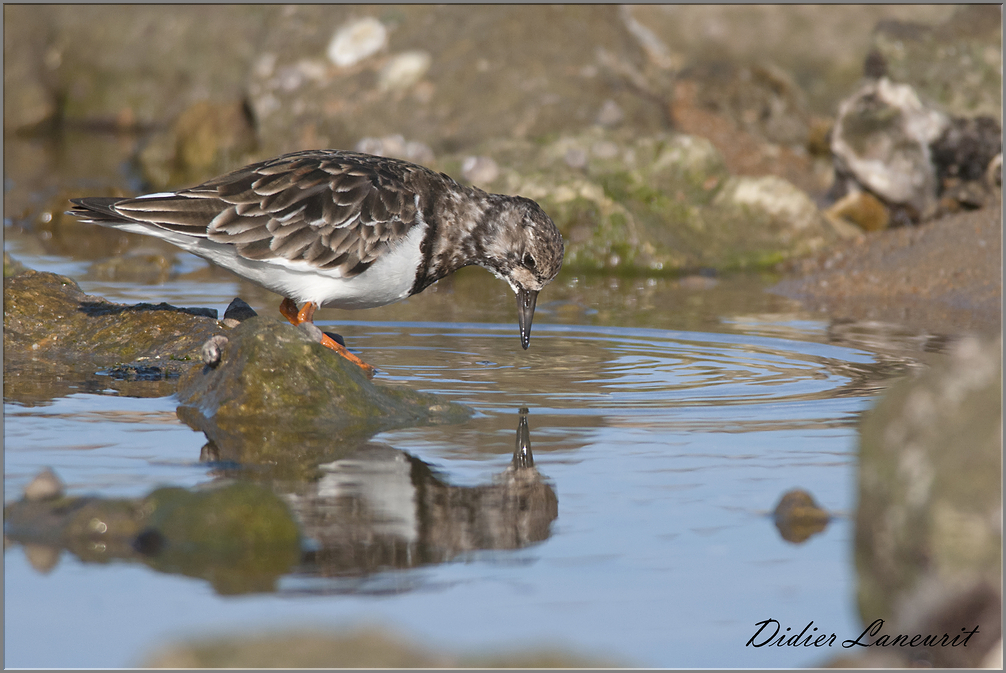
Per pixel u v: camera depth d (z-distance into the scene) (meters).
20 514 7.45
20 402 10.44
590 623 6.18
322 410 10.01
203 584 6.58
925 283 17.12
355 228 11.72
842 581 6.74
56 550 7.03
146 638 5.91
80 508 7.37
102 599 6.37
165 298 15.97
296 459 8.85
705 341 13.70
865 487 6.33
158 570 6.77
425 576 6.74
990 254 17.31
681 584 6.69
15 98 33.00
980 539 5.69
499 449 9.20
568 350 13.16
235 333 10.70
